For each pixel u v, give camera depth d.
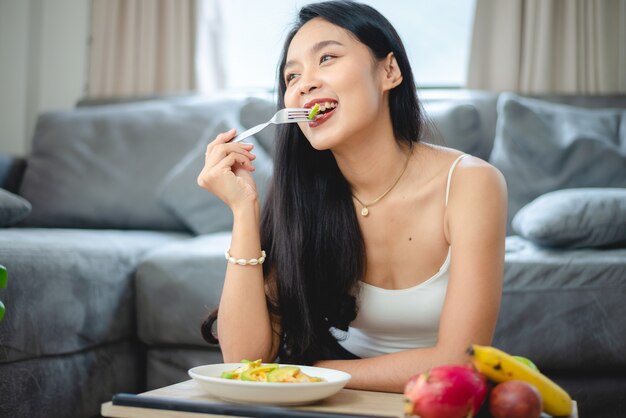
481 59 3.38
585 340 2.01
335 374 1.13
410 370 1.26
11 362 1.79
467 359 1.27
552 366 2.04
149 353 2.26
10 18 3.81
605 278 2.02
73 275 1.99
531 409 0.93
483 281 1.33
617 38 3.36
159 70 3.66
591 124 2.75
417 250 1.48
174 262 2.22
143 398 1.00
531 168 2.64
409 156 1.49
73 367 2.00
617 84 3.38
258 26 3.83
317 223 1.50
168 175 2.96
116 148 3.04
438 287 1.49
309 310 1.48
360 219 1.51
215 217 2.75
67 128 3.12
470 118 2.81
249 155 1.46
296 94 1.42
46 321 1.88
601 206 2.20
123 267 2.23
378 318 1.54
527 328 2.04
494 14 3.38
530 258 2.09
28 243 1.92
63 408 1.95
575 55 3.30
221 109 3.11
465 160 1.46
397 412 0.99
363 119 1.38
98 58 3.68
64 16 3.86
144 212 2.92
